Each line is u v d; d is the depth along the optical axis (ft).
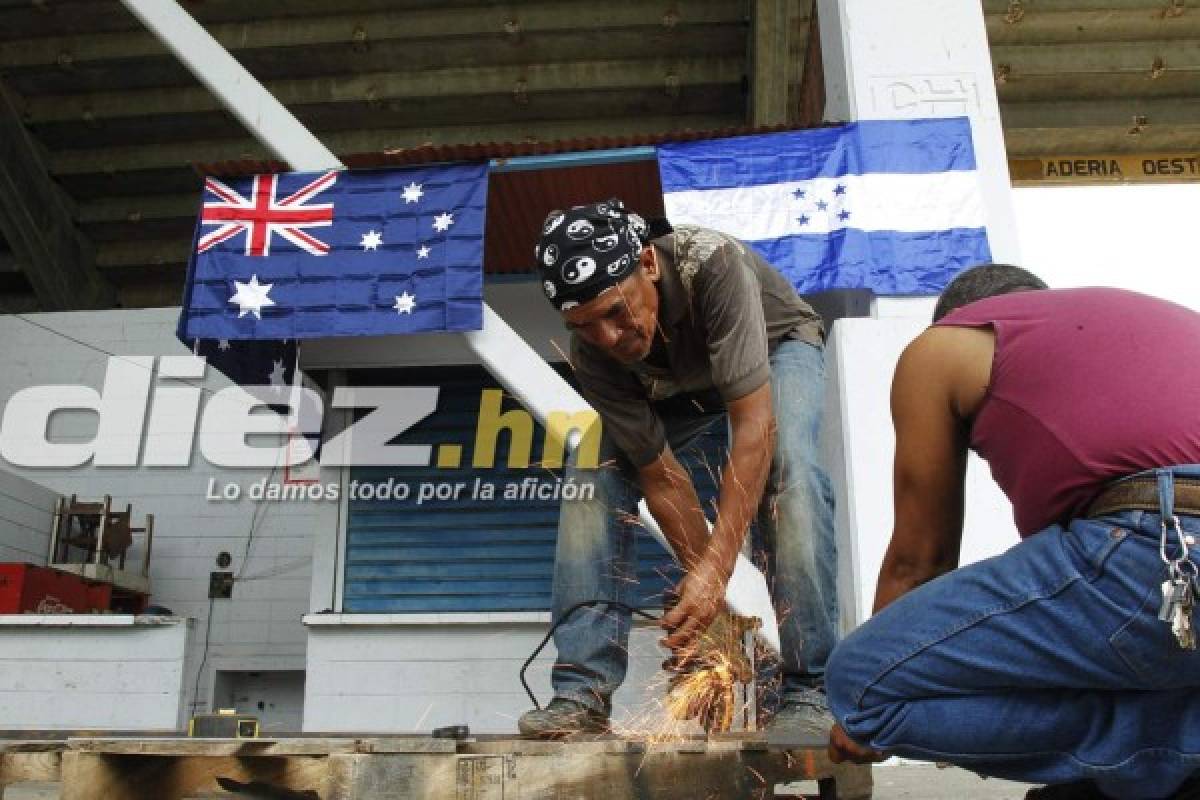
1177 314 5.08
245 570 37.35
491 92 36.22
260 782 6.25
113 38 36.40
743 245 9.36
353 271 18.76
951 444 5.33
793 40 33.60
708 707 8.21
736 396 7.97
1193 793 4.87
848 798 7.90
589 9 34.01
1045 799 5.57
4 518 32.30
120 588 34.88
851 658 5.27
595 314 7.45
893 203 18.37
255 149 39.42
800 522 8.54
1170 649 4.41
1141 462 4.64
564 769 5.83
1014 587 4.78
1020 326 5.16
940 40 19.43
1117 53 37.19
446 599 23.93
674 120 37.40
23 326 39.19
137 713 25.85
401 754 5.60
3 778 6.54
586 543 8.89
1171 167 41.34
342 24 34.99
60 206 40.68
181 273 43.37
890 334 17.70
